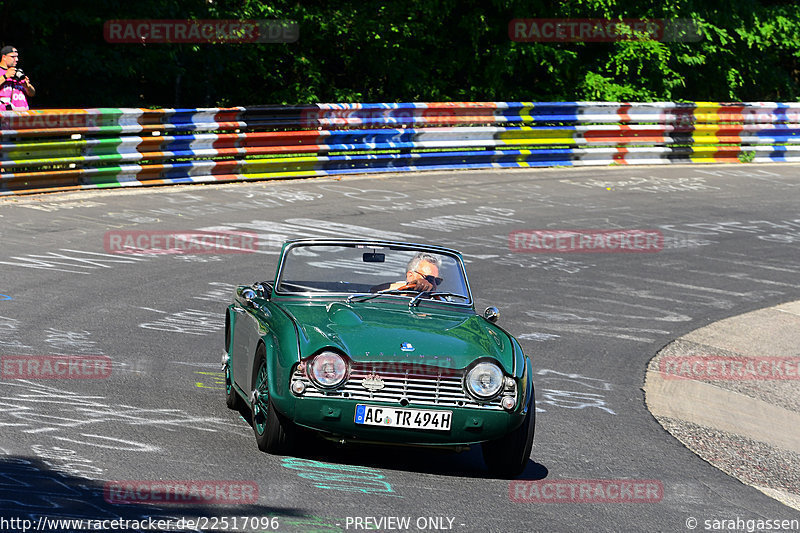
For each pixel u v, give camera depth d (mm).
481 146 86625
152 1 85125
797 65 132500
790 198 83625
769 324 50500
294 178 77625
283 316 26891
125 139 67812
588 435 31859
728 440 33625
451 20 107750
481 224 66438
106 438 25844
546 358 41375
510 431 25297
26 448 24375
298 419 24688
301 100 100688
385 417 24594
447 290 30062
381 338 25438
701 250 64562
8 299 41250
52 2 84062
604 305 50844
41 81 88688
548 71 104750
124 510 20688
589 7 103750
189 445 25938
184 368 34281
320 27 99000
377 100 106562
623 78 111000
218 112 73062
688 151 96438
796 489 29375
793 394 40500
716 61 120250
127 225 58344
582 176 86812
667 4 108500
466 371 24922
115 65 83500
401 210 68688
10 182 62156
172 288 46000
